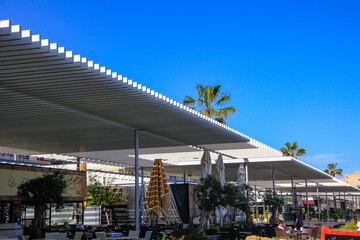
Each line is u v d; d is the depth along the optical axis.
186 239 14.24
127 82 9.84
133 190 28.39
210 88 31.78
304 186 45.91
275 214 26.23
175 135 16.55
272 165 26.47
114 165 26.14
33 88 9.91
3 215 18.20
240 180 24.09
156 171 18.25
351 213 47.09
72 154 21.70
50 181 15.23
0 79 9.20
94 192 27.92
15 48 7.55
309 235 16.06
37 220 14.92
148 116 13.13
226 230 17.58
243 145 19.92
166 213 18.02
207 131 15.76
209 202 17.09
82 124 14.05
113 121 13.79
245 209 21.19
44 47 7.64
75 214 22.39
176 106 12.09
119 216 28.14
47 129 14.73
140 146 18.98
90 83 9.58
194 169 28.11
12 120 13.13
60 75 9.03
